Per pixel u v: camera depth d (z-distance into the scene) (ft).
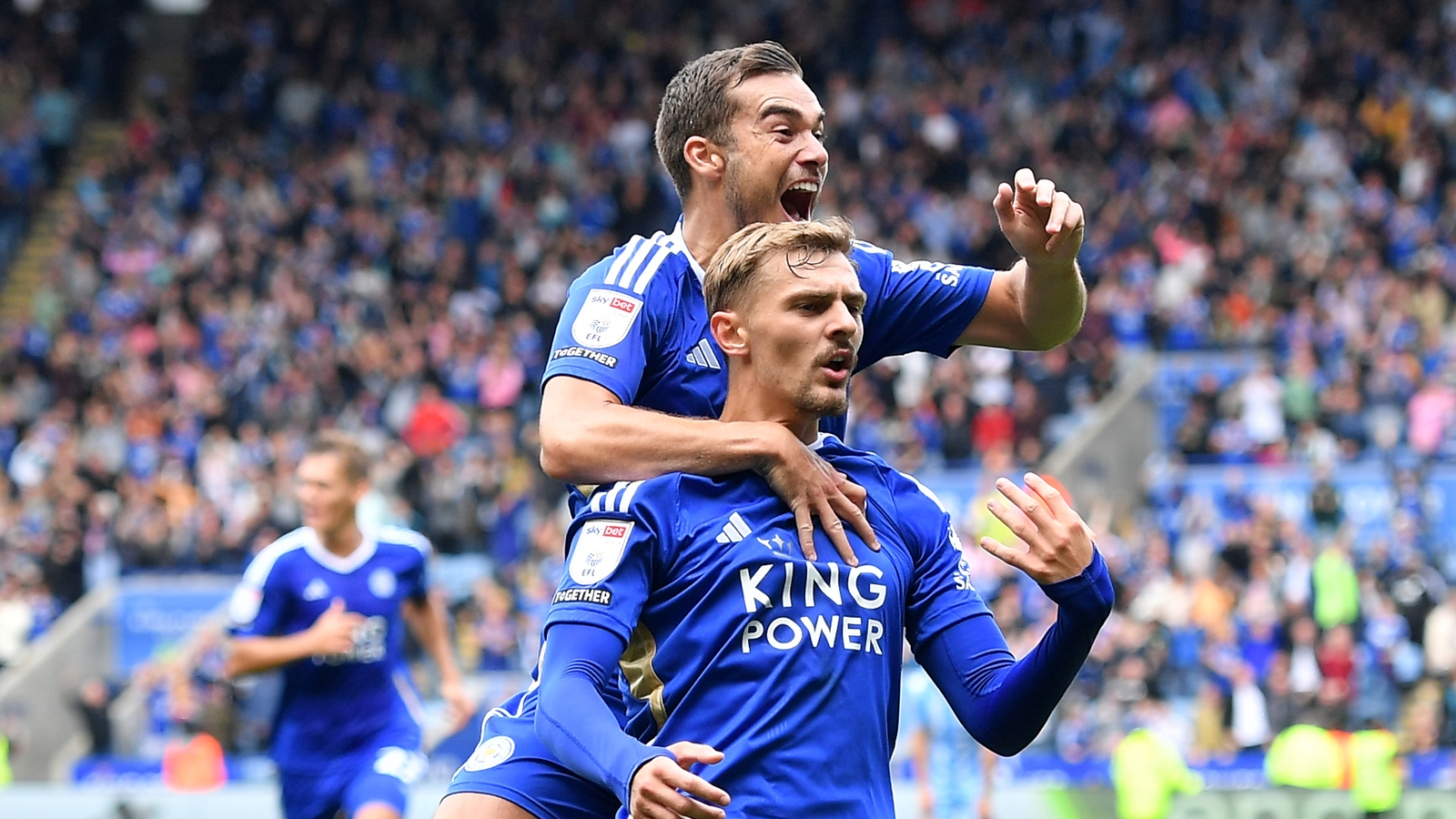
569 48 193.57
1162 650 96.73
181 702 102.42
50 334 160.25
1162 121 168.55
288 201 174.60
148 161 182.39
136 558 124.06
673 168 28.02
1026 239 26.99
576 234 166.09
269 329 149.38
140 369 148.56
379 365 143.64
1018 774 88.69
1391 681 95.71
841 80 179.32
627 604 22.95
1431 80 172.65
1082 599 22.79
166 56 215.72
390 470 125.59
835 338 23.68
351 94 187.32
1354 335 134.72
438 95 192.54
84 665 116.26
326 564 51.47
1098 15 182.70
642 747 21.42
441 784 78.13
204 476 131.64
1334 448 124.67
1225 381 136.98
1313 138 162.30
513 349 146.30
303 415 136.77
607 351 25.55
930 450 127.65
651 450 24.02
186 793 74.43
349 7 202.69
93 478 132.36
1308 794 68.54
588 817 28.66
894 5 189.98
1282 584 103.24
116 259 167.53
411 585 52.60
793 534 23.53
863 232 157.89
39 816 74.84
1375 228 151.74
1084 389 135.44
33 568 121.90
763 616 22.94
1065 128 167.22
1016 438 125.70
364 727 50.31
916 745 72.23
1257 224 152.15
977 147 172.04
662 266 26.81
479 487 124.47
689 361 26.43
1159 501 124.06
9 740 107.55
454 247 160.15
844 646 23.13
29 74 200.34
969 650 24.45
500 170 174.60
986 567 102.94
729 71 27.12
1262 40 177.99
